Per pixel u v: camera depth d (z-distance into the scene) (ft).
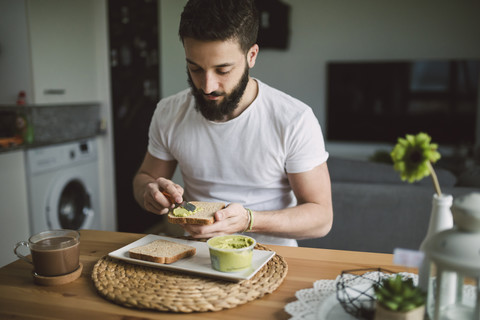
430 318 2.21
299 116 4.09
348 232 6.57
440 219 2.28
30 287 2.82
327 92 16.48
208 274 2.81
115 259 3.15
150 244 3.29
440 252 2.05
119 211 11.28
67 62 9.53
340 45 16.06
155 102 13.08
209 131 4.26
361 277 2.87
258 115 4.16
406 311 2.04
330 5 15.89
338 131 16.89
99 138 10.85
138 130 12.18
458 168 14.89
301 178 4.15
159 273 2.90
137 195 4.43
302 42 16.30
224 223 3.39
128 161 11.72
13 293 2.73
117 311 2.49
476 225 1.97
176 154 4.50
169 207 3.65
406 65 15.69
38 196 8.77
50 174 9.11
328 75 16.31
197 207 3.58
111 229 11.12
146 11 12.26
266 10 15.34
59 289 2.78
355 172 7.02
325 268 3.07
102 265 3.05
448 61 15.34
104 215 11.16
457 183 7.16
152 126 4.64
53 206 9.11
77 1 9.79
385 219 6.40
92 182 10.61
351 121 16.66
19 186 8.33
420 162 2.11
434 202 2.31
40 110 9.81
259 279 2.81
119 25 10.92
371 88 16.15
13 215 8.20
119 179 11.25
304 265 3.12
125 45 11.26
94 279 2.82
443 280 2.08
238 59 3.45
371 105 16.35
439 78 15.58
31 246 2.87
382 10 15.56
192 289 2.65
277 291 2.72
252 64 3.85
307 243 6.72
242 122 4.16
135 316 2.44
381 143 16.69
